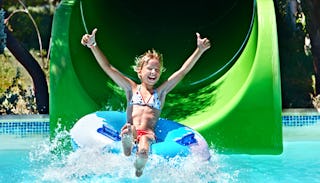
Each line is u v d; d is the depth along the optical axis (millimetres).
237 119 12578
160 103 10375
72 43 13711
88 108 12867
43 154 12711
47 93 22172
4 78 23062
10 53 23156
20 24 24141
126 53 17141
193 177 9570
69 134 11773
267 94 12492
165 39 18438
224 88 14281
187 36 18562
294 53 22703
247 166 11391
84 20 15422
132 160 9617
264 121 12477
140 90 10297
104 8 17844
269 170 11039
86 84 13594
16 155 12914
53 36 13219
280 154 12531
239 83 13555
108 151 10008
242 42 15922
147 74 10211
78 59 13852
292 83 22469
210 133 12617
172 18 19344
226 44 16938
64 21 13461
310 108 21656
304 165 11523
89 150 10133
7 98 22766
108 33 17234
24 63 21797
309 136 15641
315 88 22281
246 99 12562
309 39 22562
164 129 10758
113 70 10250
